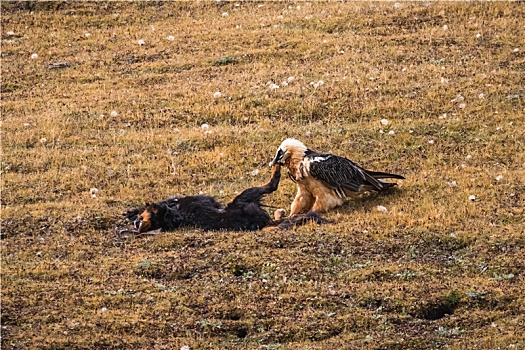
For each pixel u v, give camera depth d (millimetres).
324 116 87312
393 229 63125
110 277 58250
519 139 79625
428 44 102688
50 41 113750
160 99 93000
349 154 78188
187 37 111312
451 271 58375
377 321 52781
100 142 83750
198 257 60281
